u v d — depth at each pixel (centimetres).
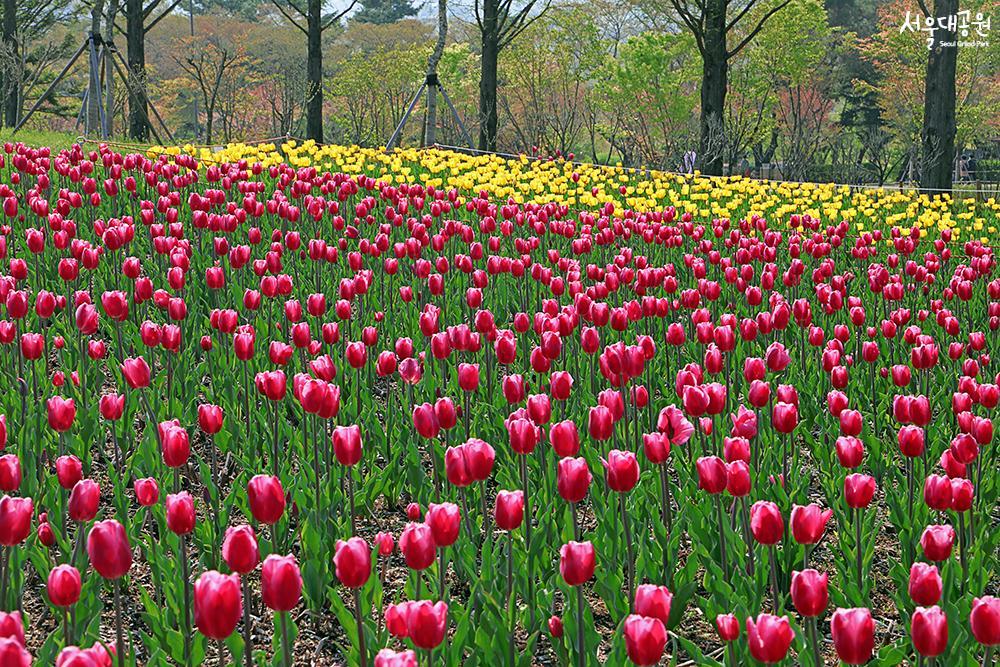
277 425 514
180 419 574
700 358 727
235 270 906
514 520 325
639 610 271
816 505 318
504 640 347
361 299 768
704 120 2898
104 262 883
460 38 7381
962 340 827
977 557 422
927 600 292
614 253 1117
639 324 813
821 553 499
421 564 298
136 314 779
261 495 309
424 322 589
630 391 604
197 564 421
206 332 739
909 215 1739
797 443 627
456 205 1271
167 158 1316
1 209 1073
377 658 230
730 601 386
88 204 1104
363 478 540
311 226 1180
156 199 1266
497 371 732
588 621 358
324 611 431
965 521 476
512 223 1223
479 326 608
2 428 386
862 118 6219
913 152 2538
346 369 651
